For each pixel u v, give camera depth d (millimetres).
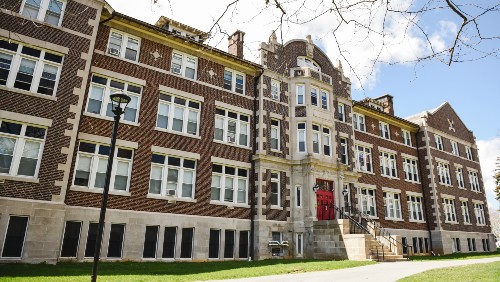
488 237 38625
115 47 18703
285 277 11734
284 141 23188
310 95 24359
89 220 15602
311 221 21375
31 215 13555
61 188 14406
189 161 19609
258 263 16781
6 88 14297
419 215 33125
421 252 31359
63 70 15641
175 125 19703
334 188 23641
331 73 27484
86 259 15211
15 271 11086
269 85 23766
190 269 13664
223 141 21109
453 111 40969
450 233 33312
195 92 20672
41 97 14875
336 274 12594
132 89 18641
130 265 14445
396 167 32656
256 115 22969
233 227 20016
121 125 17609
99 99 17547
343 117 27266
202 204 19234
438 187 34281
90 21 16875
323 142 24250
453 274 11711
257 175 21547
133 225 16703
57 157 14617
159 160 18578
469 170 39906
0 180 13414
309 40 26484
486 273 11469
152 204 17578
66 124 15141
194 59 21484
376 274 12484
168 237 17828
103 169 16812
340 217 23141
